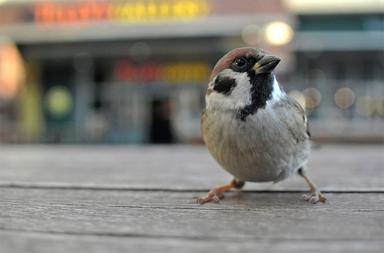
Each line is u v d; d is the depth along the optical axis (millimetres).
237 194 474
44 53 2521
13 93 2727
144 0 2311
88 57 2535
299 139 460
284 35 2164
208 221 372
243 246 325
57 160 755
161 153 928
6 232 346
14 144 1916
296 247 323
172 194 469
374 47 2322
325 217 380
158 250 321
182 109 2508
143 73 2576
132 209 406
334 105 2395
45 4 2420
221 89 457
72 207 412
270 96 452
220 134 454
